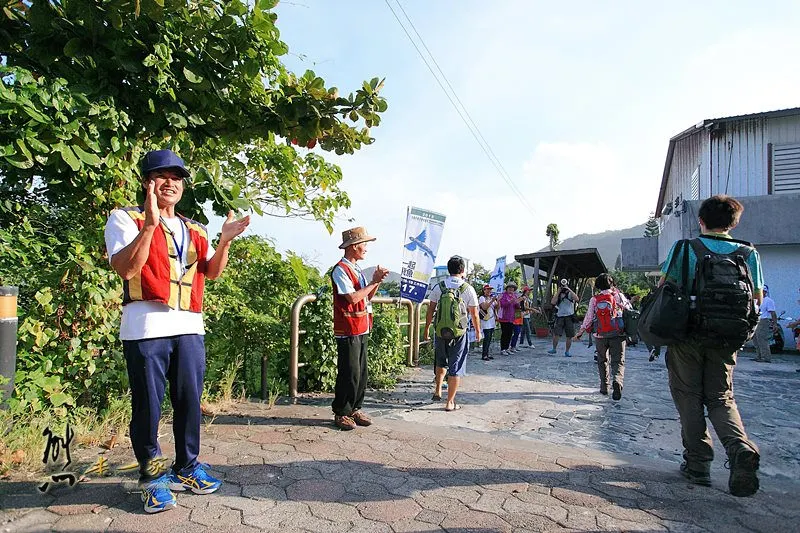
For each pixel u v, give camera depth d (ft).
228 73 14.46
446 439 14.52
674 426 17.28
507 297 39.99
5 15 12.54
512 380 26.20
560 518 9.50
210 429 14.37
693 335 11.34
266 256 21.86
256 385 19.02
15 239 12.59
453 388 18.65
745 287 11.12
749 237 43.62
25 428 11.08
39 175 12.66
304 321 20.29
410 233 24.29
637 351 44.73
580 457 13.30
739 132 50.96
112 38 12.85
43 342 12.23
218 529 8.57
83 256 12.64
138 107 14.01
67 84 12.26
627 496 10.67
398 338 25.23
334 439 13.98
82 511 8.96
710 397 11.48
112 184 13.51
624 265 64.49
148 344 8.91
